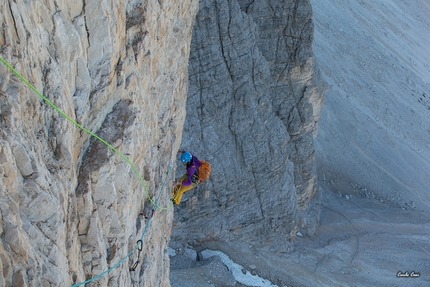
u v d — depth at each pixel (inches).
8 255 163.0
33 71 184.1
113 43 249.9
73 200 216.5
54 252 186.4
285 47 1137.4
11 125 168.7
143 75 314.2
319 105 1261.1
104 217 247.1
